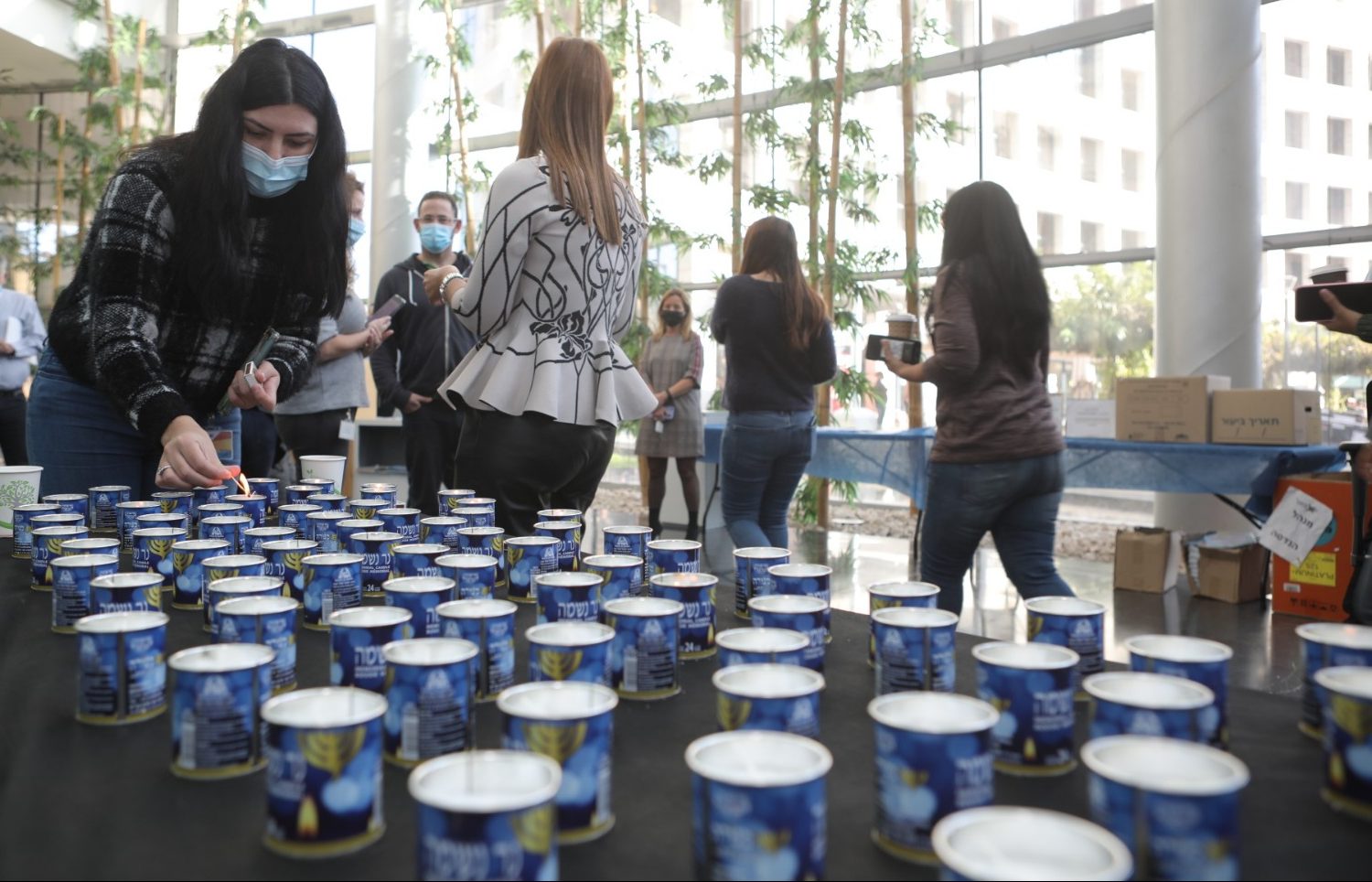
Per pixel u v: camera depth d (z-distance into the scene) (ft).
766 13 23.80
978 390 6.25
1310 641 2.29
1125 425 12.77
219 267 4.78
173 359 5.20
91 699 2.36
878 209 21.71
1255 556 12.39
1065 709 2.10
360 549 3.81
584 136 5.15
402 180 23.97
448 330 11.19
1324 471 12.35
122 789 1.96
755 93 23.62
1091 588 13.43
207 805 1.89
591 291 5.19
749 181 23.97
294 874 1.60
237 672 2.05
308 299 5.53
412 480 11.41
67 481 5.46
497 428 5.14
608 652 2.48
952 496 6.42
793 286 9.19
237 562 3.37
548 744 1.74
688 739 2.28
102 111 26.48
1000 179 21.20
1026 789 2.00
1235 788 1.49
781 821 1.51
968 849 1.34
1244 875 1.59
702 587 3.08
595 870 1.62
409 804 1.91
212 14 30.94
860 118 22.30
